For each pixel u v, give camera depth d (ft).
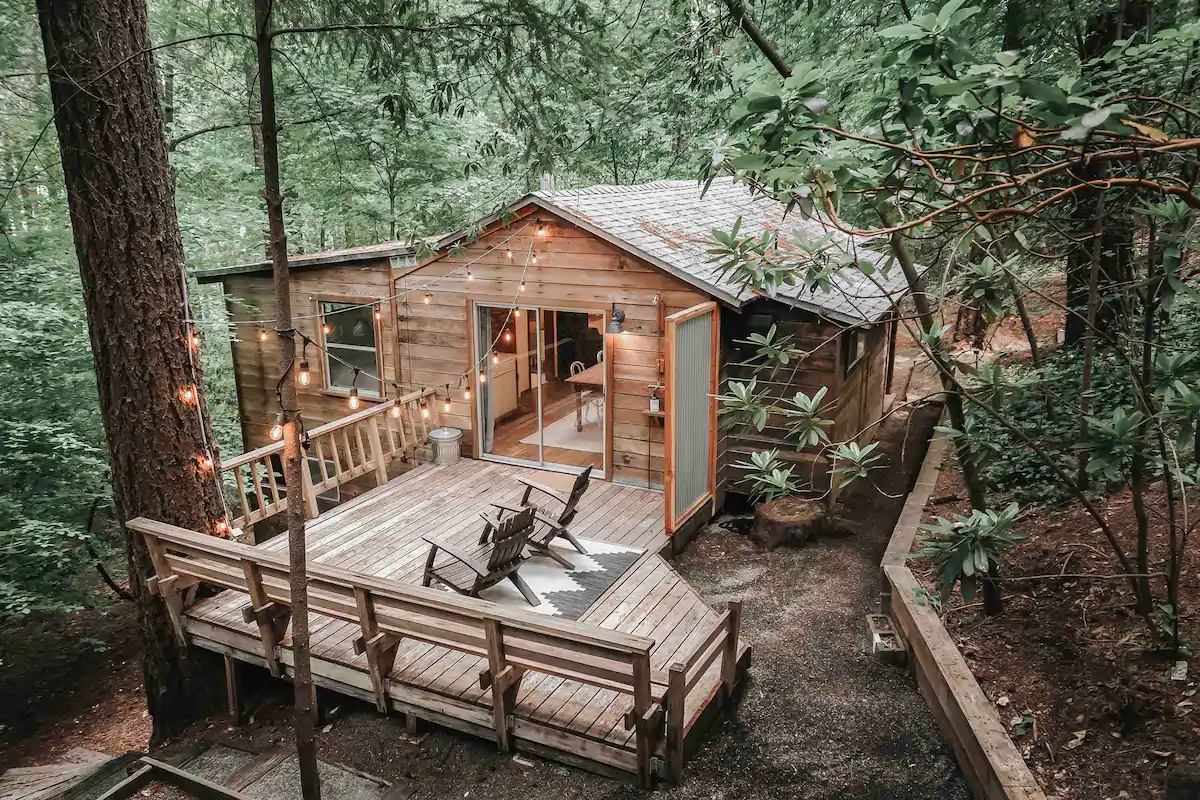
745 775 16.14
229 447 40.75
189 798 16.12
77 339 29.09
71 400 29.07
